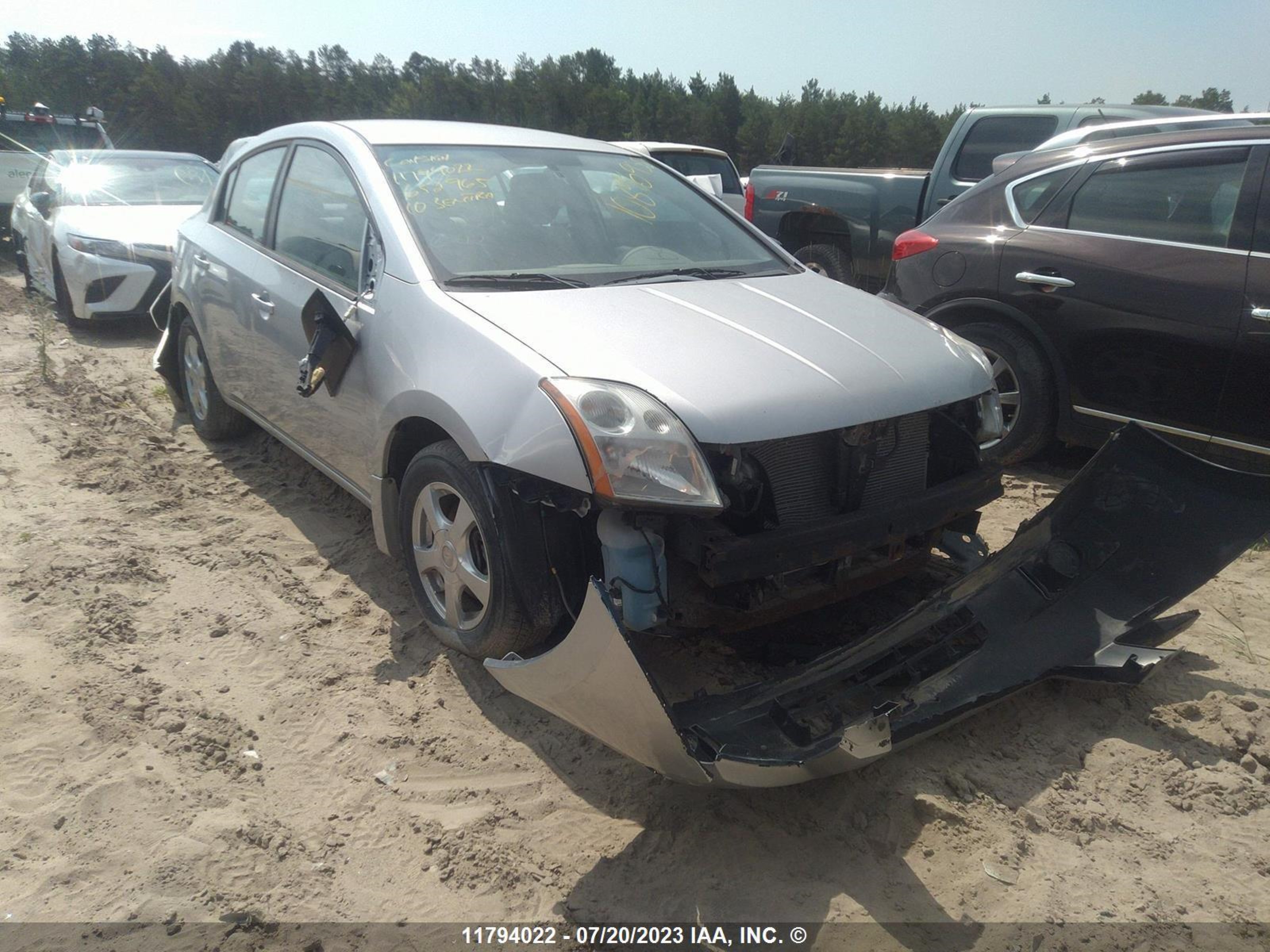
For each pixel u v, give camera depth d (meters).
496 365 2.78
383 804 2.64
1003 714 3.02
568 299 3.14
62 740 2.84
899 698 2.73
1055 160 5.01
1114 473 3.32
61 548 4.06
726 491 2.64
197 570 3.95
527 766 2.80
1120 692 3.12
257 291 4.21
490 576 2.86
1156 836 2.53
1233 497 3.17
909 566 3.12
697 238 3.97
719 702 2.58
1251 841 2.51
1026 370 4.95
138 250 8.12
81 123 14.73
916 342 3.19
